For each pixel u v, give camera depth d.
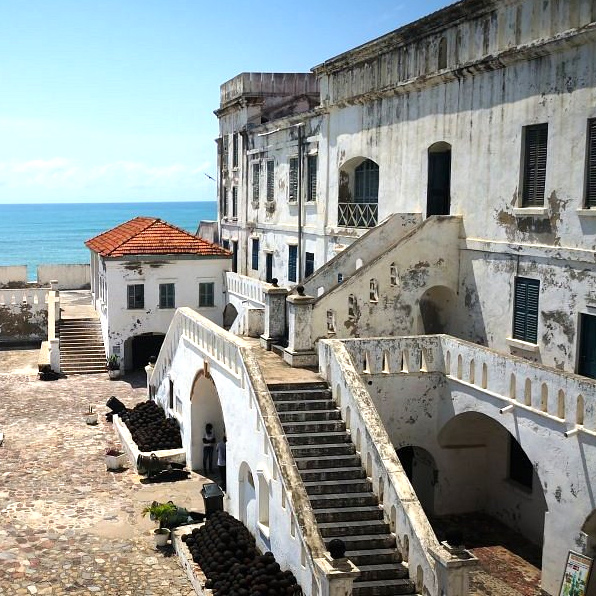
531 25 19.23
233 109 42.59
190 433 24.67
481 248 21.42
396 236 24.48
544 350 19.19
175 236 40.19
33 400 33.22
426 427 20.09
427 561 14.18
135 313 38.16
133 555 18.69
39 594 16.73
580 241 17.92
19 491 22.70
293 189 34.66
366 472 17.09
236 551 17.27
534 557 18.41
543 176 19.25
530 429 16.52
